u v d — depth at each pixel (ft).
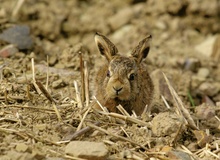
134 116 41.63
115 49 46.16
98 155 34.99
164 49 67.97
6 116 39.52
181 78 57.21
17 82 45.78
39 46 56.65
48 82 47.21
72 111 41.01
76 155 35.06
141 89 45.14
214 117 44.68
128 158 36.11
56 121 39.42
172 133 39.06
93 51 64.95
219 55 67.67
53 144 36.76
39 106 41.52
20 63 50.62
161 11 74.38
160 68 60.44
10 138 36.73
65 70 50.29
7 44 55.11
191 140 40.01
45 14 70.33
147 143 38.09
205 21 73.72
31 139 36.86
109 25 72.79
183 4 73.82
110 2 77.46
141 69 46.32
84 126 38.81
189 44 71.26
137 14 74.38
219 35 69.51
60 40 69.92
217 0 74.02
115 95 42.91
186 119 42.42
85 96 43.68
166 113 40.70
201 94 56.03
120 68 43.52
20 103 42.09
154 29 72.54
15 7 69.56
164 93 50.75
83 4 76.23
